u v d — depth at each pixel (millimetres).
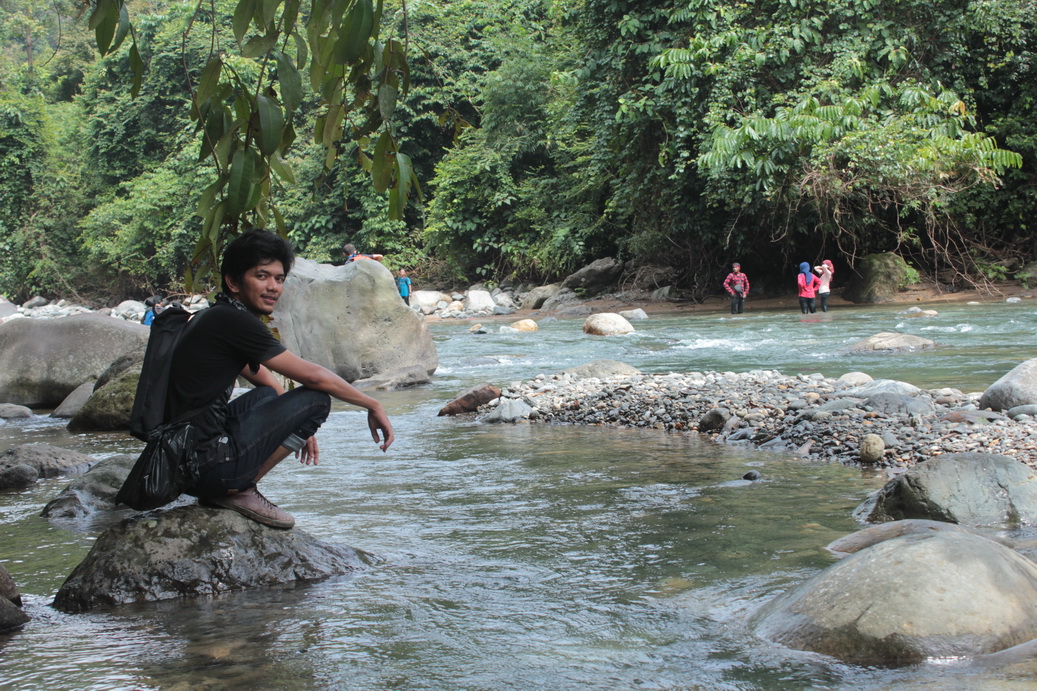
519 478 5859
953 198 23844
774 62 23688
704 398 8625
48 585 3918
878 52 23625
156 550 3740
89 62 56469
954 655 2748
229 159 3291
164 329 3820
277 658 2941
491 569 3891
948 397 7867
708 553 3988
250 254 3756
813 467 5902
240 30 3111
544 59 34656
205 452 3770
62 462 6773
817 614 2961
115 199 44625
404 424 8680
